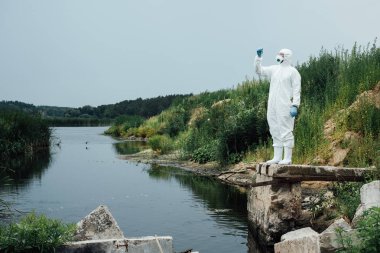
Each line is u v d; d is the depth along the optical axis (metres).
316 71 21.30
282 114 10.91
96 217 7.70
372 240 6.13
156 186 18.28
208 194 16.50
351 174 10.38
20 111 31.14
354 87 16.48
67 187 17.80
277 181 10.23
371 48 18.34
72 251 6.55
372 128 13.66
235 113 24.78
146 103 99.06
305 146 15.10
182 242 10.62
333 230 7.39
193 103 42.34
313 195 12.07
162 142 31.88
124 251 6.67
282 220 10.21
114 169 23.69
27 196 15.77
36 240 6.41
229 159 22.06
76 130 89.62
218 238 10.98
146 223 12.34
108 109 124.69
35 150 31.47
